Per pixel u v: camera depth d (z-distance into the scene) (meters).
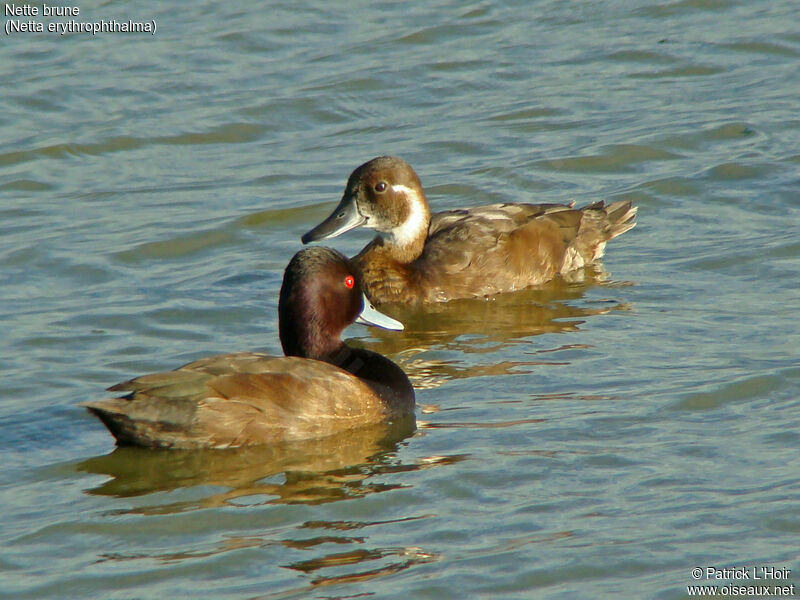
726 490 9.24
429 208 15.85
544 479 9.55
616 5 24.62
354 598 8.04
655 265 15.00
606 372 11.77
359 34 23.53
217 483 9.81
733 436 10.18
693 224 16.09
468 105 20.67
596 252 15.60
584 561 8.38
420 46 22.95
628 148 18.58
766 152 18.06
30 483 9.87
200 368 10.49
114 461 10.24
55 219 16.94
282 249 15.95
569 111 20.19
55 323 13.47
